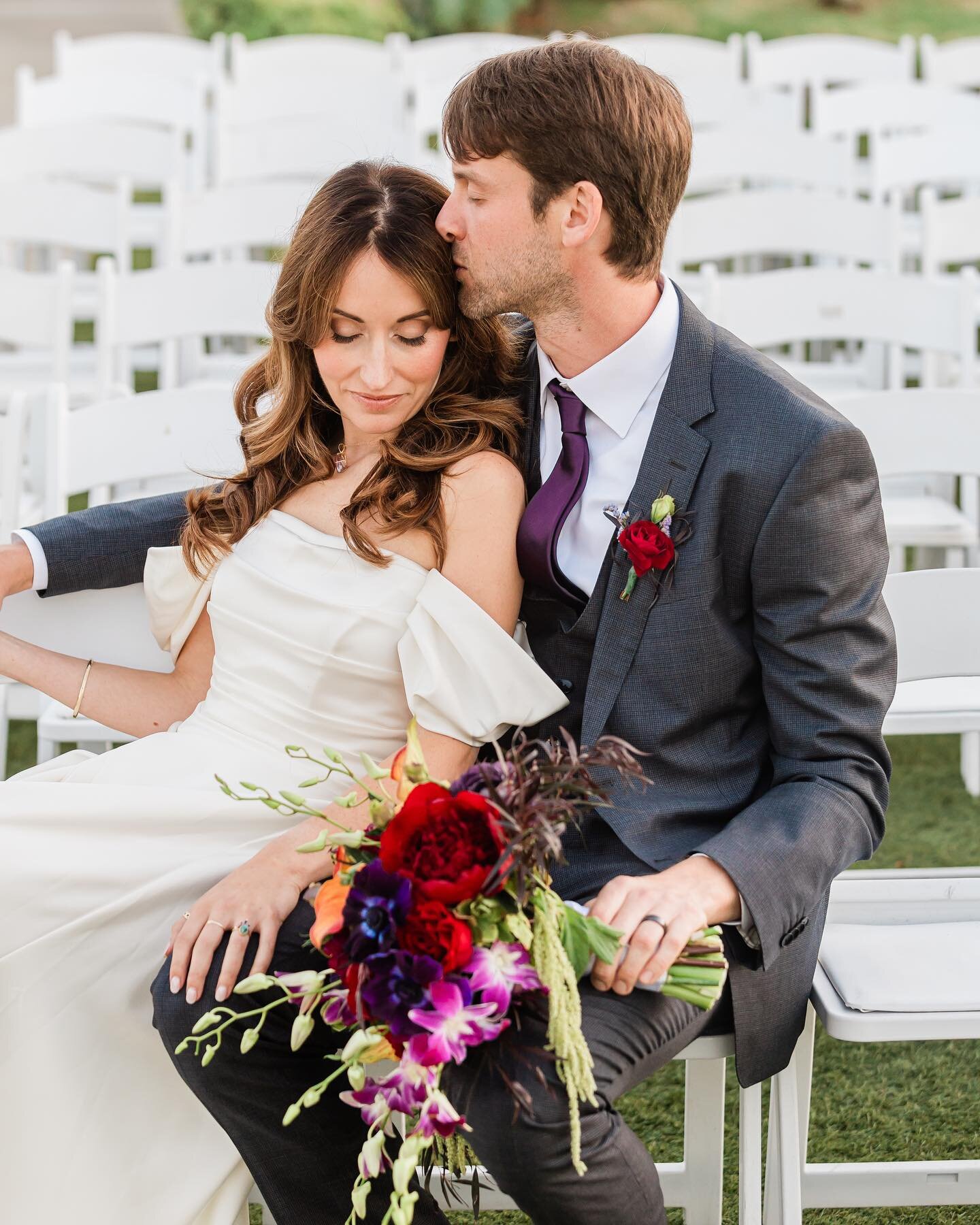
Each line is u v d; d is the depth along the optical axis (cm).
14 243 491
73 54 624
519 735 156
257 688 193
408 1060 138
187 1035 162
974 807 335
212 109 620
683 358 179
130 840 181
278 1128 165
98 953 175
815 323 334
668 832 176
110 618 219
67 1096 174
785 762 178
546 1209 150
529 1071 149
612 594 177
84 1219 173
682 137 173
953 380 405
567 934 147
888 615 180
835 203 388
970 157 471
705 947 156
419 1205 166
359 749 188
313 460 196
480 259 176
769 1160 182
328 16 1212
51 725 250
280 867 170
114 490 305
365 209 177
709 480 174
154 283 338
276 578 191
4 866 174
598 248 172
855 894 196
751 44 623
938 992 171
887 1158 226
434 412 189
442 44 624
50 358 427
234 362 429
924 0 1445
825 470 171
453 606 179
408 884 135
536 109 167
